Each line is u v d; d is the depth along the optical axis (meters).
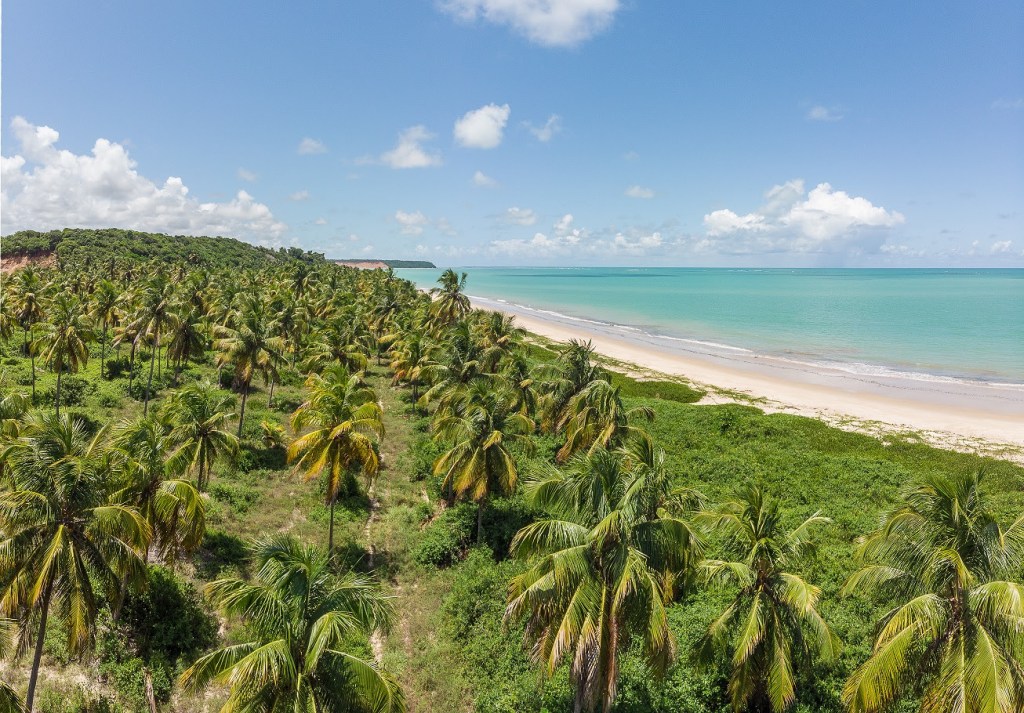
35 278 84.38
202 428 28.41
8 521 15.13
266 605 13.62
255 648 13.91
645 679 19.27
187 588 22.30
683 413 50.72
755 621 15.94
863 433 48.59
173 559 22.25
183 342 48.41
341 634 13.35
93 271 123.06
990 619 13.91
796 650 17.28
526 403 39.31
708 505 19.25
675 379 69.94
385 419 49.72
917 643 14.59
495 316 61.28
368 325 79.31
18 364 58.44
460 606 23.75
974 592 13.75
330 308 92.44
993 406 58.06
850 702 15.28
